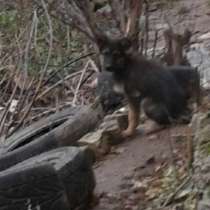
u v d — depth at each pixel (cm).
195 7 2036
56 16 1555
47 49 1755
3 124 1464
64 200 926
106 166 1108
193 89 1149
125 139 1177
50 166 925
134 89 1129
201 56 1365
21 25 1695
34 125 1331
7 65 1716
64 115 1318
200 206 867
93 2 1580
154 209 937
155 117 1138
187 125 1111
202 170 909
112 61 1113
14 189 907
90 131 1267
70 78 1673
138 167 1072
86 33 1409
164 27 1794
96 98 1350
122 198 1001
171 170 1006
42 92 1600
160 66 1141
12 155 1185
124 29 1373
